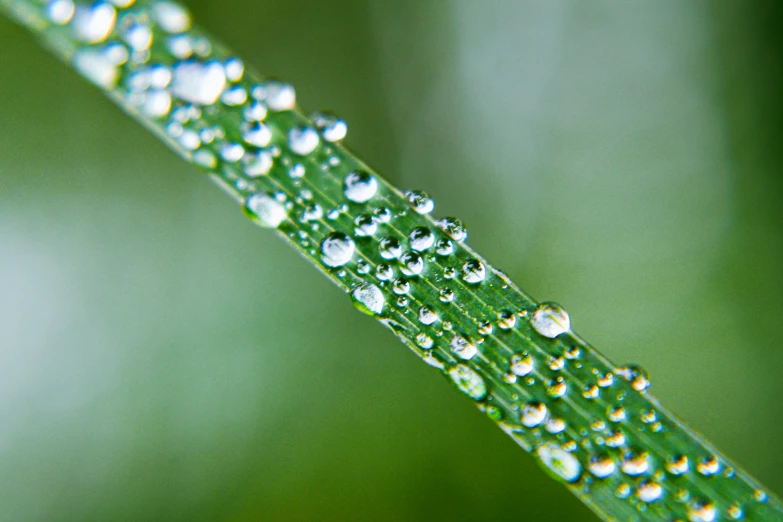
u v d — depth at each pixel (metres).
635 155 0.21
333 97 0.21
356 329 0.19
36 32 0.13
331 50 0.21
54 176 0.19
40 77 0.19
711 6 0.21
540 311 0.13
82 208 0.19
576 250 0.21
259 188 0.13
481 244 0.20
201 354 0.19
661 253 0.20
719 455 0.13
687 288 0.20
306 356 0.19
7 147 0.19
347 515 0.18
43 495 0.18
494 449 0.18
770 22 0.21
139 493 0.18
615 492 0.13
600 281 0.20
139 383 0.19
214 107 0.13
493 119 0.22
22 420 0.18
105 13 0.13
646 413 0.13
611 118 0.21
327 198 0.13
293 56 0.21
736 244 0.20
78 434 0.18
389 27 0.22
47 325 0.19
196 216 0.20
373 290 0.13
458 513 0.18
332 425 0.19
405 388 0.19
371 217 0.13
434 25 0.22
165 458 0.18
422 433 0.19
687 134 0.21
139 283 0.19
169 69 0.13
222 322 0.19
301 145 0.13
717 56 0.21
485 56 0.22
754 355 0.19
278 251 0.20
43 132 0.19
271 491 0.18
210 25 0.20
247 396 0.19
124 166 0.19
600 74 0.21
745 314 0.20
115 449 0.18
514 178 0.21
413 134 0.21
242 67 0.13
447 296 0.13
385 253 0.13
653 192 0.21
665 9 0.21
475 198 0.21
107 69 0.13
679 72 0.21
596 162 0.21
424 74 0.22
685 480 0.12
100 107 0.19
